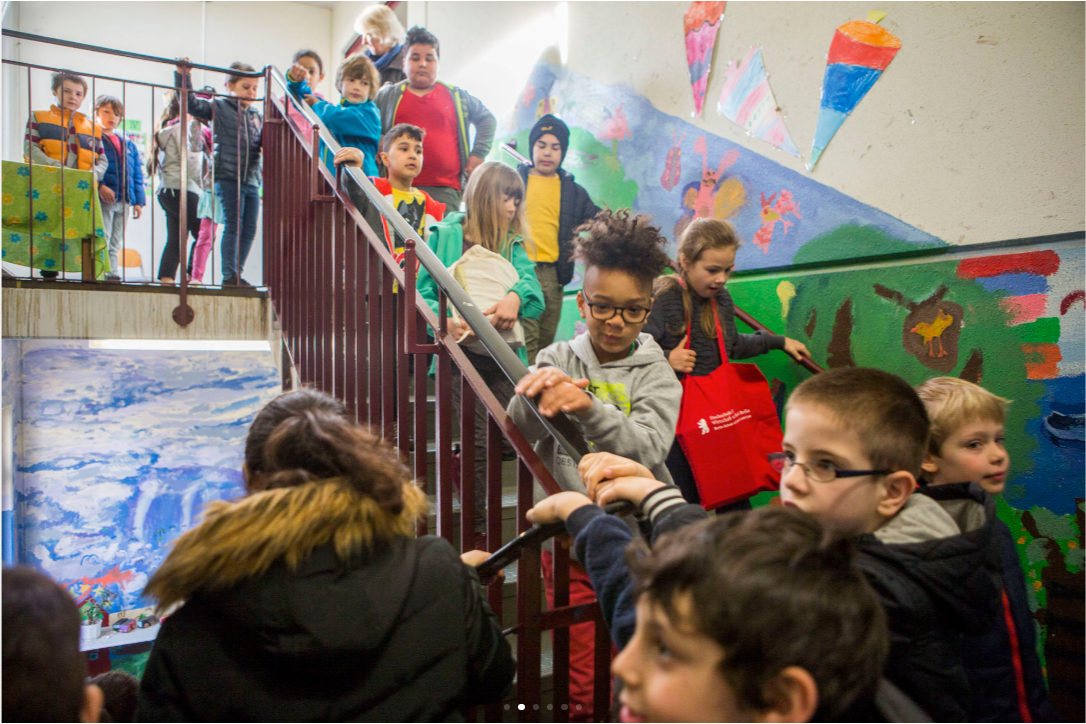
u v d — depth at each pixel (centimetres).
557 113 373
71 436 430
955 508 99
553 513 104
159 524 448
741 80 264
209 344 460
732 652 55
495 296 229
